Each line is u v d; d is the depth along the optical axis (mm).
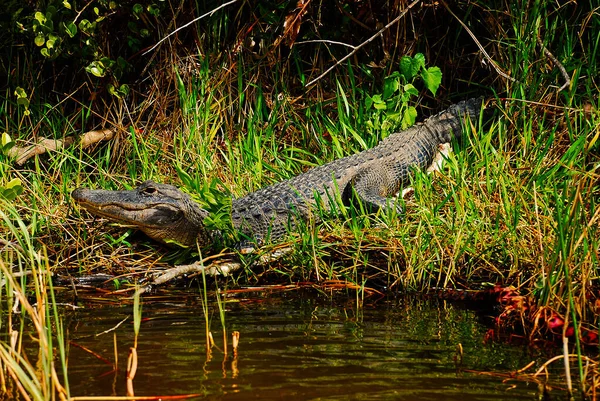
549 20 12414
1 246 9242
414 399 5219
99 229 10102
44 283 6125
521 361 6086
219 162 12008
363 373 5746
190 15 12977
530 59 11773
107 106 12789
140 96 13258
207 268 9047
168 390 5355
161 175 11703
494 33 12422
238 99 12875
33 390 4820
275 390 5363
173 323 7223
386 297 8312
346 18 12961
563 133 10859
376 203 10344
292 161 12039
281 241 9852
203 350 6312
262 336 6762
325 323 7250
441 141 12039
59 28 11922
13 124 12320
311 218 9391
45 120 12711
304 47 13305
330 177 10914
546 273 7273
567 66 11586
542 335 6793
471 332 6949
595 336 6523
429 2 12781
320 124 12578
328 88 13133
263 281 9055
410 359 6105
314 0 13164
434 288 8516
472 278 8625
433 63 13133
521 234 8695
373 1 12836
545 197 9039
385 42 12875
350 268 8953
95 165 12148
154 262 9500
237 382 5523
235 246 9781
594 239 7219
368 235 9281
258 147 11664
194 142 12031
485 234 8945
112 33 13203
